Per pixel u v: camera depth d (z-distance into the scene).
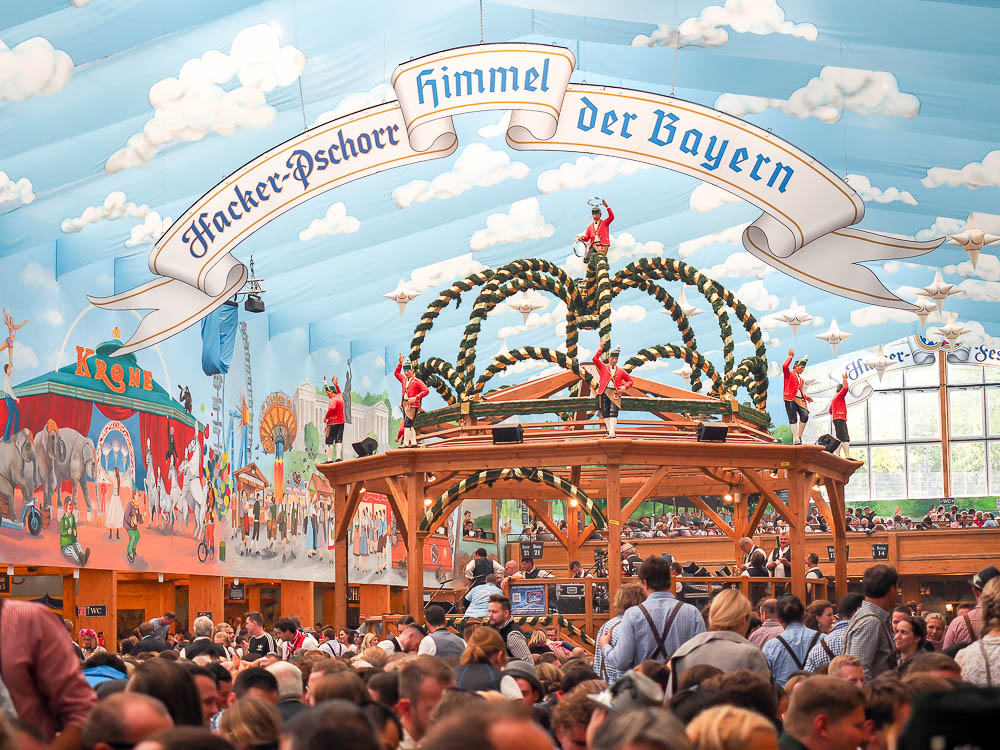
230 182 16.19
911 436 44.06
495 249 29.48
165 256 16.03
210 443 26.53
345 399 33.16
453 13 20.70
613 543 16.69
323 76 20.80
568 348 18.86
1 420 20.66
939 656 5.96
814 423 43.84
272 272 26.22
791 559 17.62
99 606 22.95
